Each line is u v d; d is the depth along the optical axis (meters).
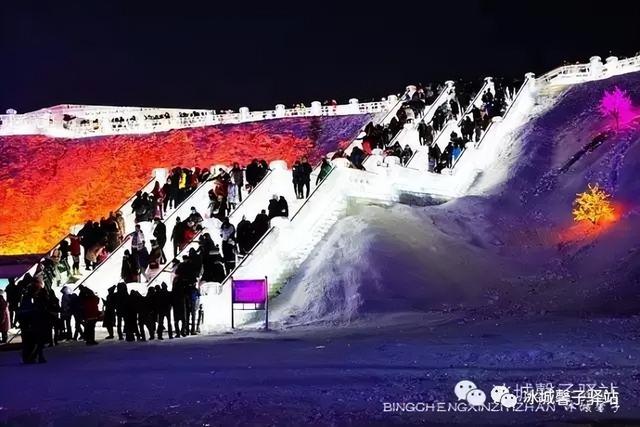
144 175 46.06
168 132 49.75
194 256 22.27
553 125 40.38
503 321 18.36
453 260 25.39
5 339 21.44
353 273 23.25
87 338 19.12
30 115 51.09
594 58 45.78
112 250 27.27
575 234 28.97
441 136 38.16
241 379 11.72
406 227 26.75
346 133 47.00
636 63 44.53
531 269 26.17
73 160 47.69
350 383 10.95
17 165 47.50
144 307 19.41
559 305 20.89
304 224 25.56
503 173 35.75
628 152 32.75
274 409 9.30
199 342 17.83
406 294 22.44
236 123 50.47
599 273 24.23
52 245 41.66
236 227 27.02
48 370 14.02
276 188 29.97
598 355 12.45
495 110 41.94
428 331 17.33
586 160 34.75
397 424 8.34
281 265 24.23
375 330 18.39
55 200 44.59
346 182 27.78
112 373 13.12
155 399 10.35
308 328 19.88
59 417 9.30
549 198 32.69
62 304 20.75
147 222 28.20
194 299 20.05
